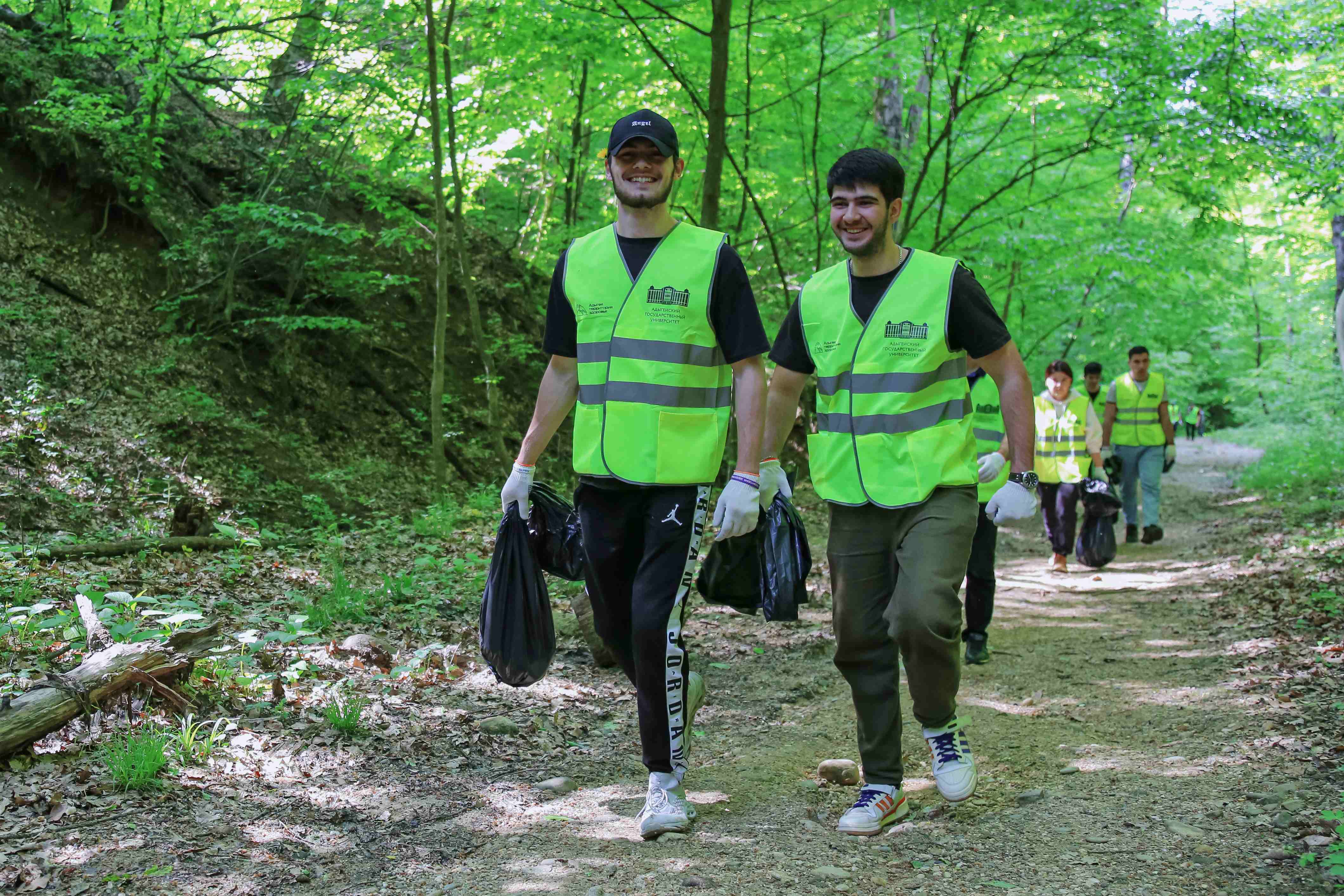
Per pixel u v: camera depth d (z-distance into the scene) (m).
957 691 2.93
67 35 9.92
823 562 7.60
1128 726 3.78
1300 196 8.95
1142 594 6.72
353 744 3.45
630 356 2.89
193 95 11.30
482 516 8.48
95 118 8.96
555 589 6.07
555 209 15.11
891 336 2.88
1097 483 7.62
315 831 2.78
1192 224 9.38
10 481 6.66
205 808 2.84
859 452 2.90
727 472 9.86
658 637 2.83
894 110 11.08
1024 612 6.35
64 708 3.14
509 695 4.15
